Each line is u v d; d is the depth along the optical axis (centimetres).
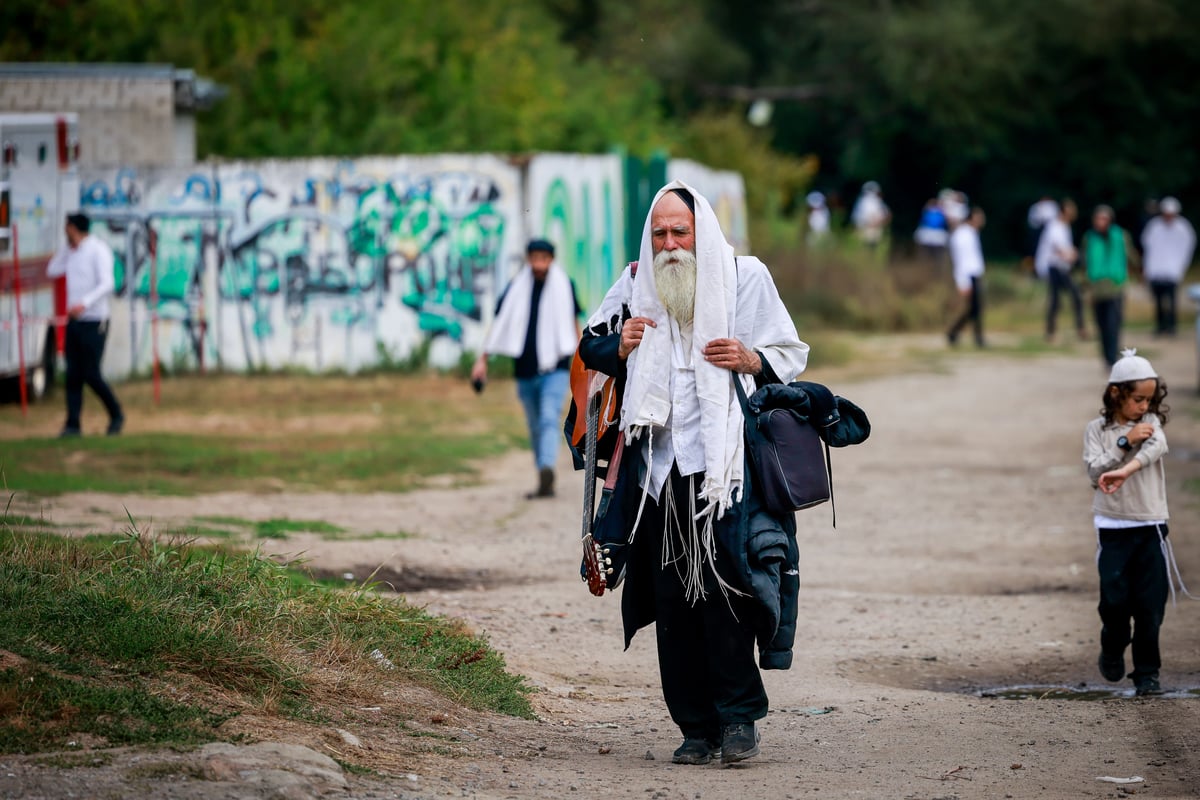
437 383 5294
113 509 2802
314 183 5444
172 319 5438
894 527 3164
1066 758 1505
